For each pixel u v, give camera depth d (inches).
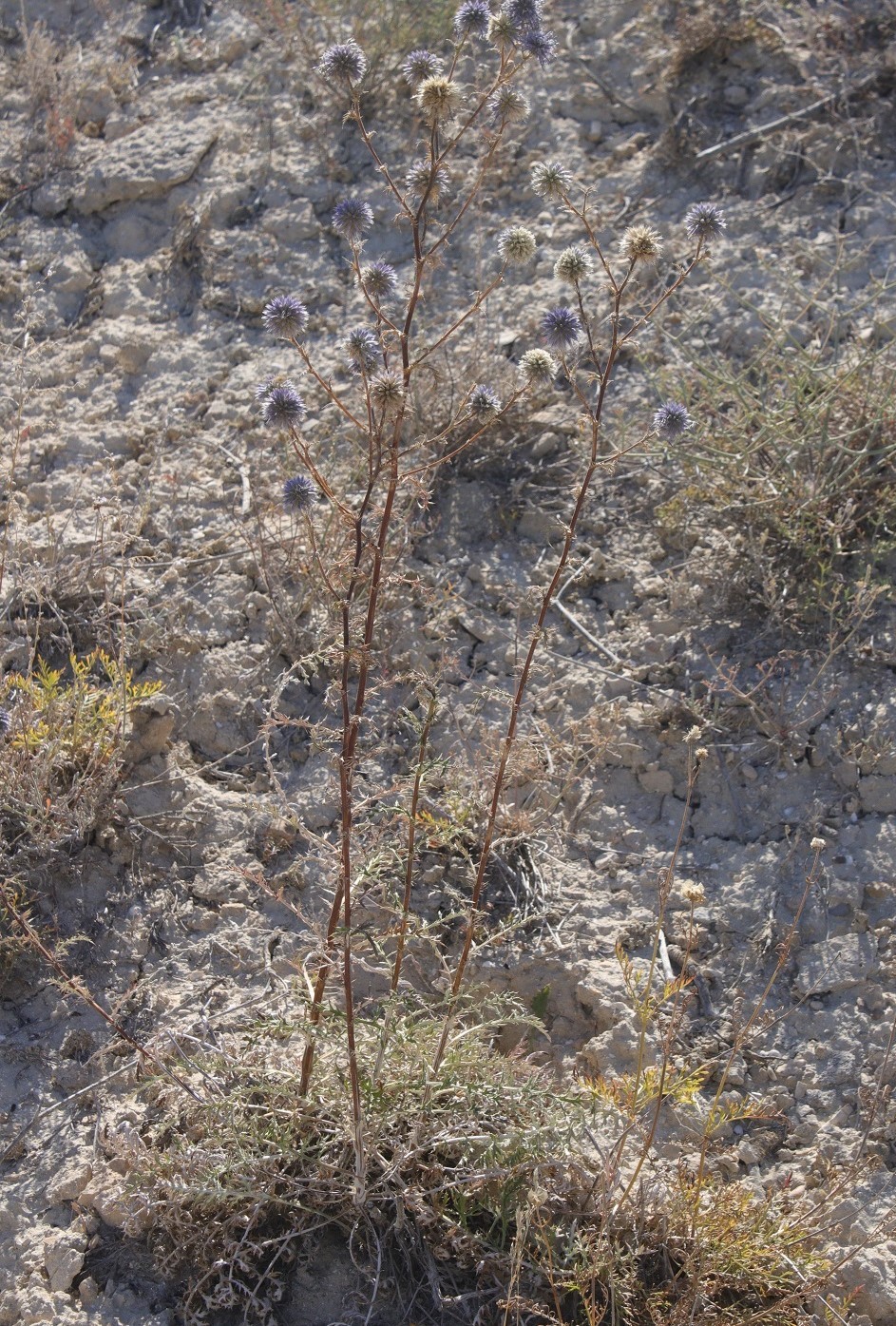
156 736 106.6
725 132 129.2
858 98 129.1
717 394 113.4
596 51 137.6
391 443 88.7
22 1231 94.0
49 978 99.2
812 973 99.2
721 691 106.9
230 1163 91.7
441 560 112.8
